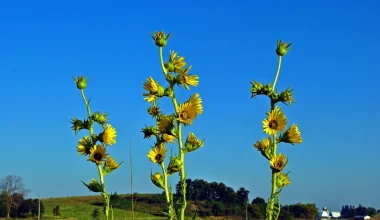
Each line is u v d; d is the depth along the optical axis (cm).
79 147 286
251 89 237
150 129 285
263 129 231
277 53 239
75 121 289
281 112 233
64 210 2323
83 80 290
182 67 248
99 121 289
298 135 231
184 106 240
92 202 2631
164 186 266
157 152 271
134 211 358
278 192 228
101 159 282
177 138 245
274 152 231
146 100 244
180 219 245
